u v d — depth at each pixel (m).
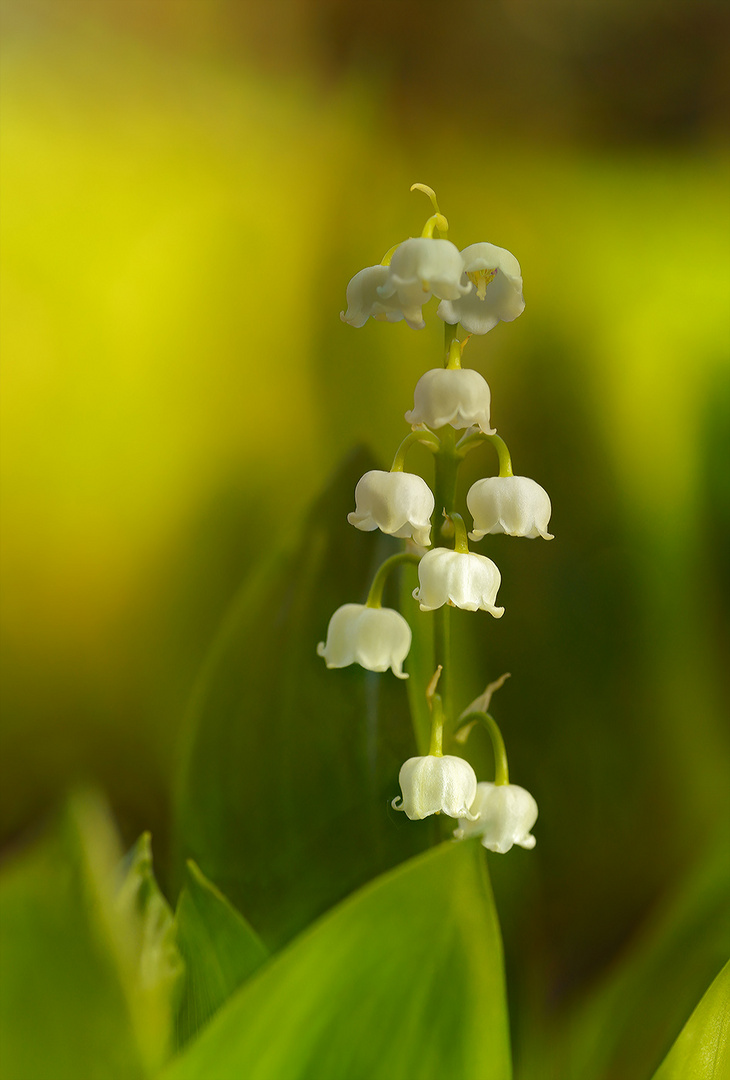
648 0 0.46
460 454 0.33
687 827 0.38
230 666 0.35
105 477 0.44
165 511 0.45
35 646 0.42
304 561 0.35
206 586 0.44
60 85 0.45
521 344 0.43
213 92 0.47
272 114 0.47
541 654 0.38
